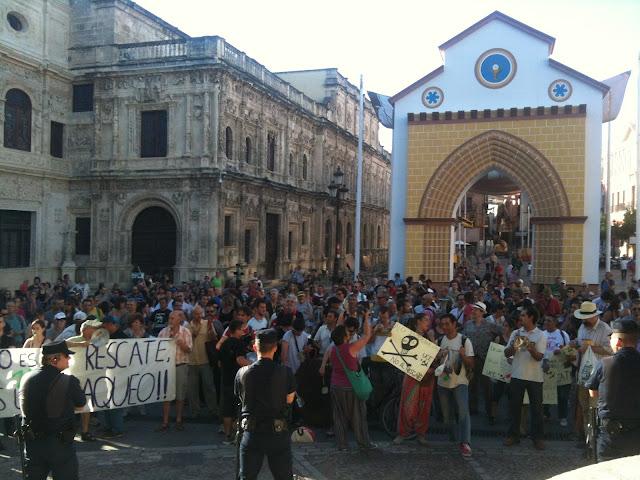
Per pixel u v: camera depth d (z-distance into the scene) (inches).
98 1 1374.3
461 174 979.9
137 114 1359.5
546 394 443.8
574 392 463.2
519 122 949.2
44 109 1306.6
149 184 1344.7
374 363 459.5
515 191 1387.8
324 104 1996.8
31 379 274.5
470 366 399.5
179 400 447.2
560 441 426.0
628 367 275.7
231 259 1391.5
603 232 2434.8
